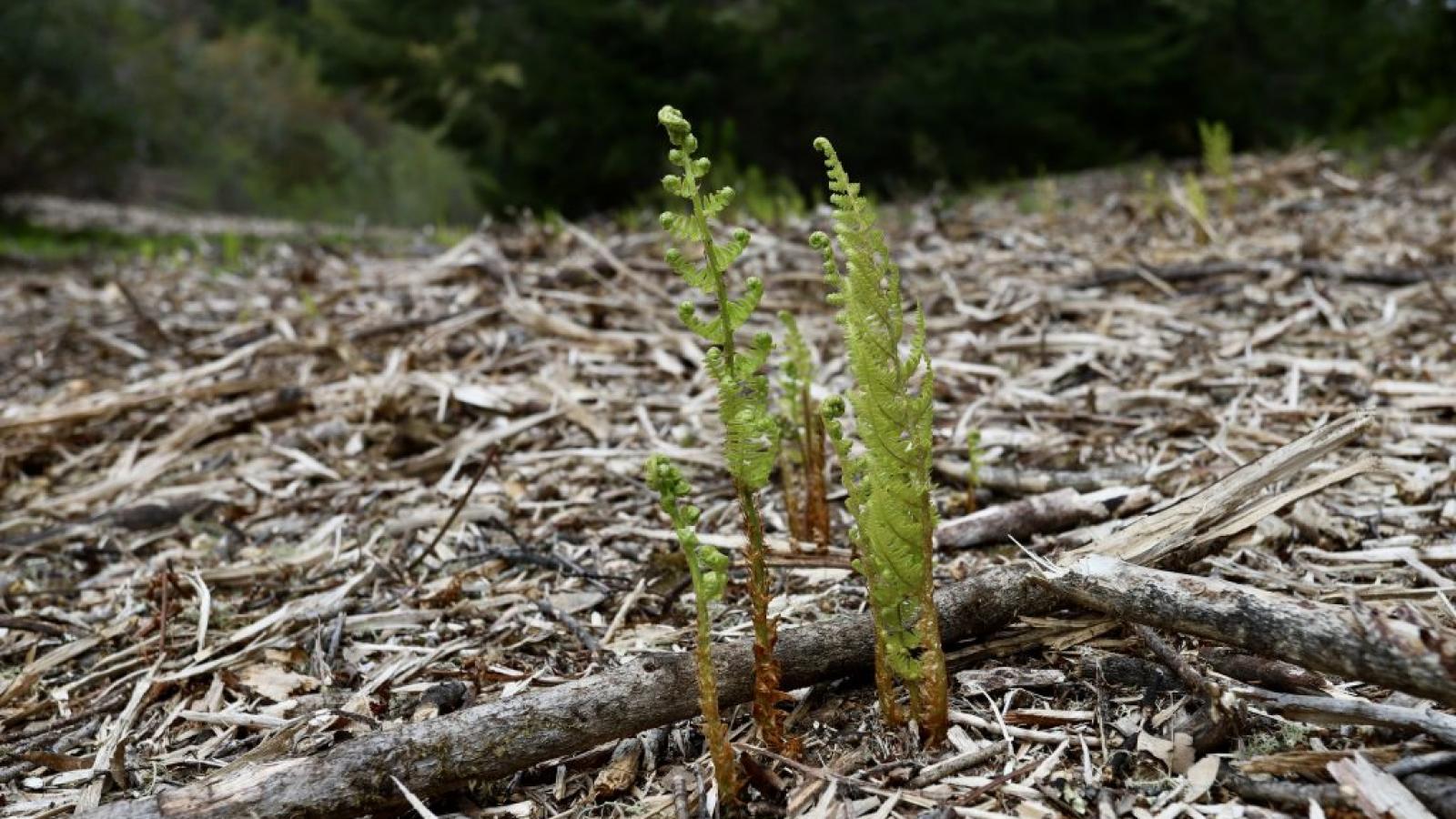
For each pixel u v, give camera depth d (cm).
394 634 243
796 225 593
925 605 171
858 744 182
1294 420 315
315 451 361
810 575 249
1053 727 181
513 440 353
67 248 1274
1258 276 449
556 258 555
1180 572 207
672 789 176
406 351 418
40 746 212
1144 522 207
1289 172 707
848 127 1390
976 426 339
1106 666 188
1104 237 575
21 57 1666
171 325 529
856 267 162
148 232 1614
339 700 217
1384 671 151
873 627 192
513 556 269
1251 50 1505
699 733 189
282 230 1656
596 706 176
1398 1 1574
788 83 1338
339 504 320
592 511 301
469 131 1446
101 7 1923
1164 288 448
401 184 2367
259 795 163
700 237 161
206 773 199
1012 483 287
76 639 254
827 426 172
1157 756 169
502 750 172
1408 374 340
